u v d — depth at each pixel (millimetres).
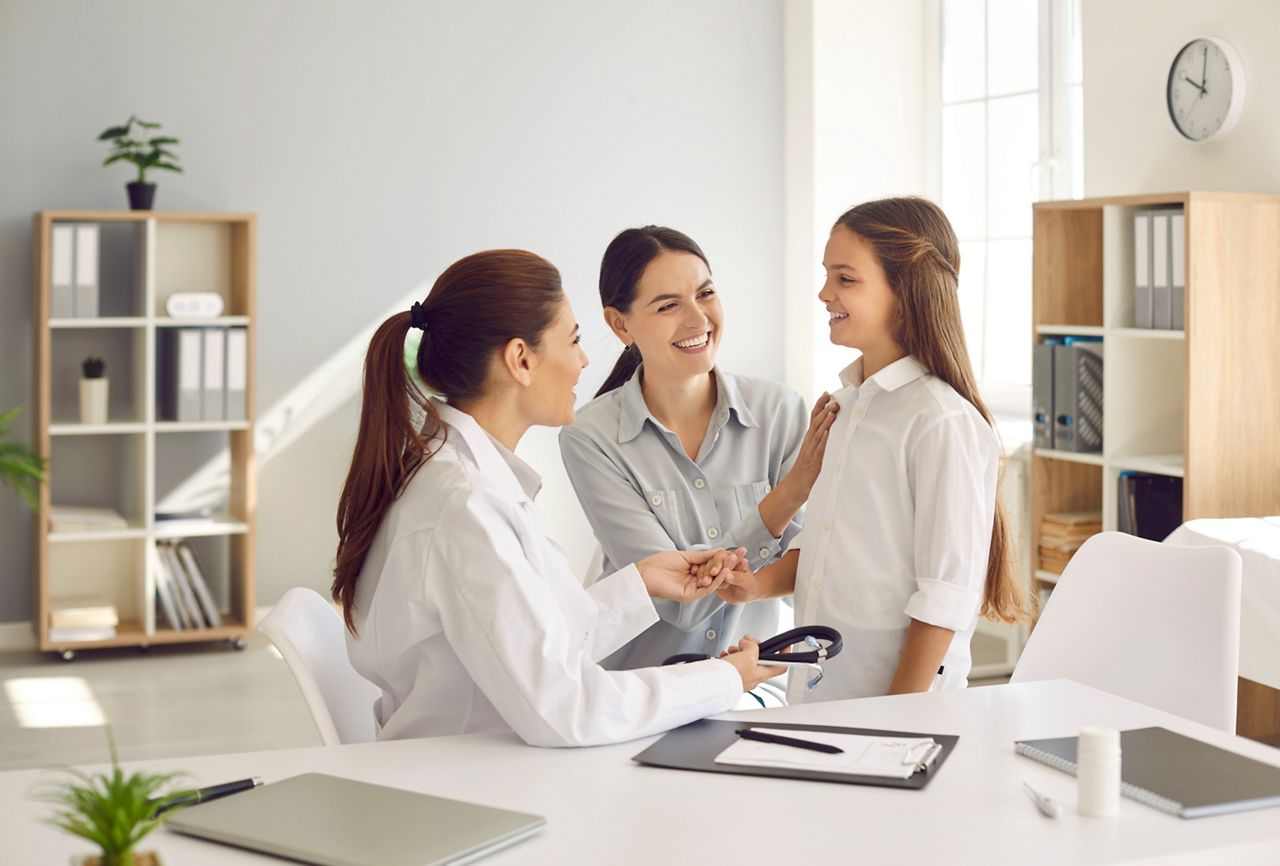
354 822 1409
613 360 6309
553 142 6176
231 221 5418
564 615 1908
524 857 1349
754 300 6543
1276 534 3539
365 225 5906
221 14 5645
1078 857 1328
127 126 5348
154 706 4637
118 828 1122
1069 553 4516
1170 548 2258
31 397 5484
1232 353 4039
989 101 6059
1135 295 4289
